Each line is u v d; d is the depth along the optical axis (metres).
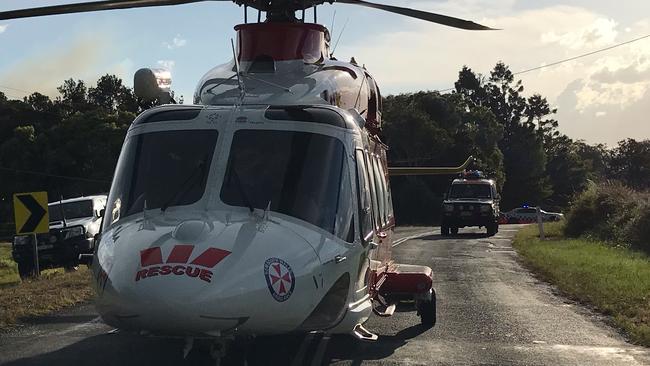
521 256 19.30
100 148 47.00
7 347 7.80
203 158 6.04
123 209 5.95
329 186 6.03
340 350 7.86
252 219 5.60
